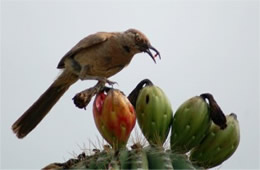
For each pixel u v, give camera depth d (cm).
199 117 788
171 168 684
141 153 706
